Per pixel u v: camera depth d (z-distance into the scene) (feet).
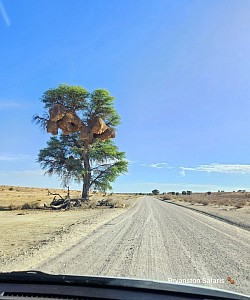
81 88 162.71
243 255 36.24
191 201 237.66
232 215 97.45
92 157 162.81
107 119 172.55
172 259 33.65
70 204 147.54
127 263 31.45
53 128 157.38
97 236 50.70
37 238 48.21
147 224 69.51
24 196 249.75
